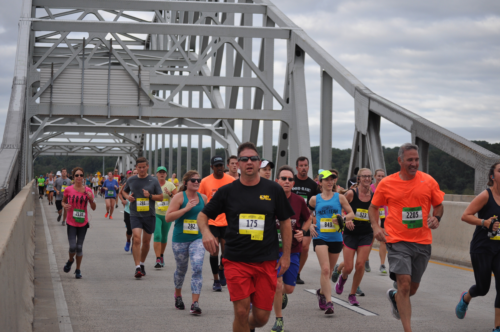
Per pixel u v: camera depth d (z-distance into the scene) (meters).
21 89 17.39
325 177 6.62
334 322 5.80
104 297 7.03
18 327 4.33
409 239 5.19
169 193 9.80
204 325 5.65
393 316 5.55
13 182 10.85
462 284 8.09
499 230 5.27
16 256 4.71
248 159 4.13
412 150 5.17
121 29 18.92
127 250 11.66
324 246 6.45
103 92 19.03
